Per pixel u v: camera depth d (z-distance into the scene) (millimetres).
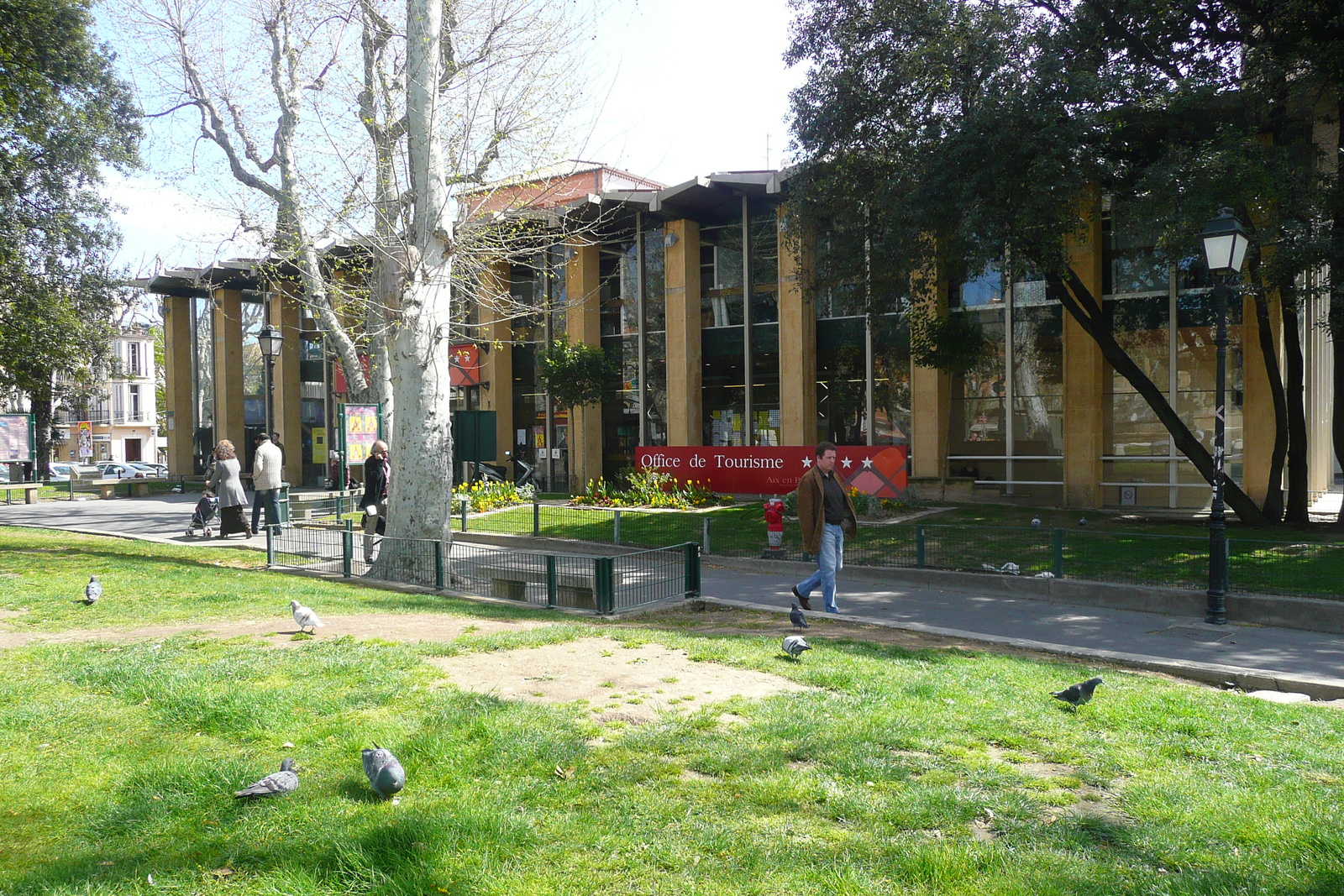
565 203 24250
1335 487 32656
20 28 17703
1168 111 14062
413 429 12500
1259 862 3521
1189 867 3477
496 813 3738
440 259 12836
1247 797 4285
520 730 4875
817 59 16469
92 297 28109
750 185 23531
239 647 6961
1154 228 13766
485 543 18266
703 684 6219
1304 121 15055
